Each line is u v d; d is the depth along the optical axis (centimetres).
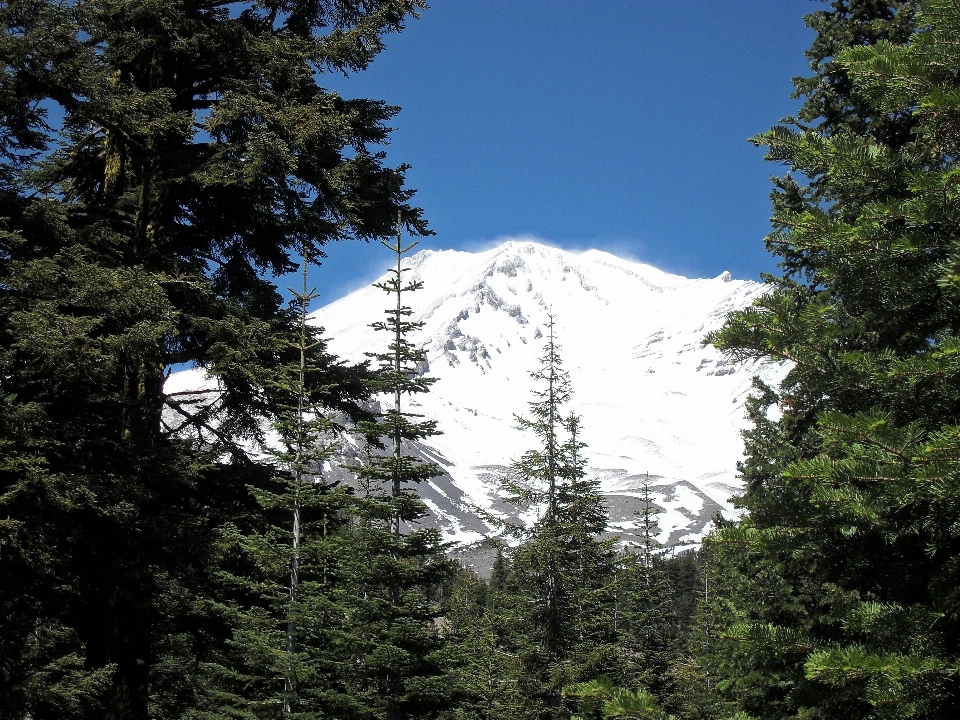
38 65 1178
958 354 524
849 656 490
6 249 1173
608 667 2295
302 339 1484
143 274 1217
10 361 1095
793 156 679
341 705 1395
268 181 1438
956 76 569
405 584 1569
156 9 1316
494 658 2278
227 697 1386
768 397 1375
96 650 1231
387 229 1638
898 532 568
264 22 1585
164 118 1293
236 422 1543
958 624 529
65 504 1052
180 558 1296
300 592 1442
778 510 627
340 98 1587
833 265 607
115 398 1211
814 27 1404
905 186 629
